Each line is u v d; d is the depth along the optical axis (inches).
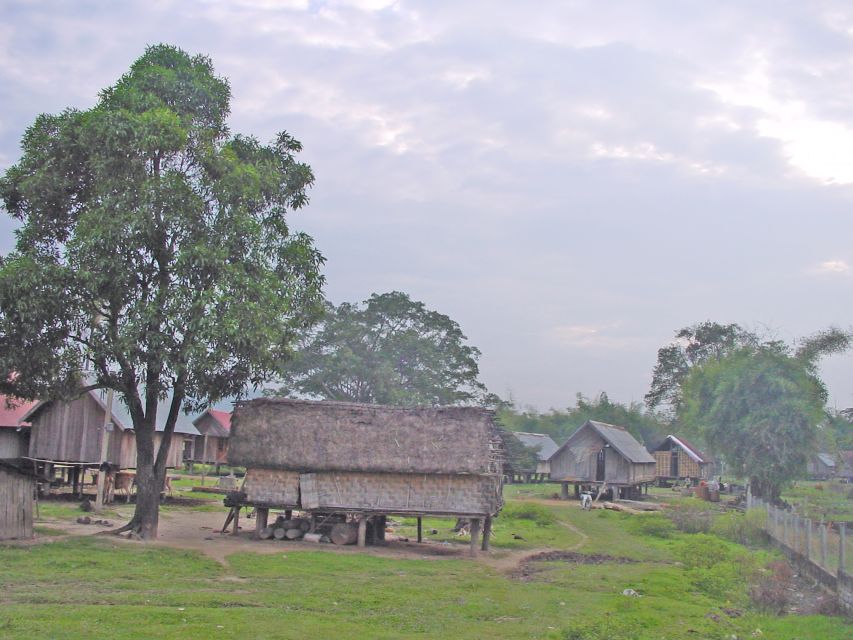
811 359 1905.8
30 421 1456.7
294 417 1104.8
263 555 910.4
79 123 961.5
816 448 1820.9
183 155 978.7
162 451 1014.4
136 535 973.8
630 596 775.7
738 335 3580.2
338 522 1084.5
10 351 914.1
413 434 1077.1
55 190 967.6
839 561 805.9
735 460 1847.9
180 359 917.2
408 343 2913.4
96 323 959.6
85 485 1560.0
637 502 2128.4
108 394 1323.8
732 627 678.5
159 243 951.6
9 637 491.5
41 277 893.8
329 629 576.4
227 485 1899.6
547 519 1514.5
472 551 1038.4
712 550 1079.6
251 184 977.5
